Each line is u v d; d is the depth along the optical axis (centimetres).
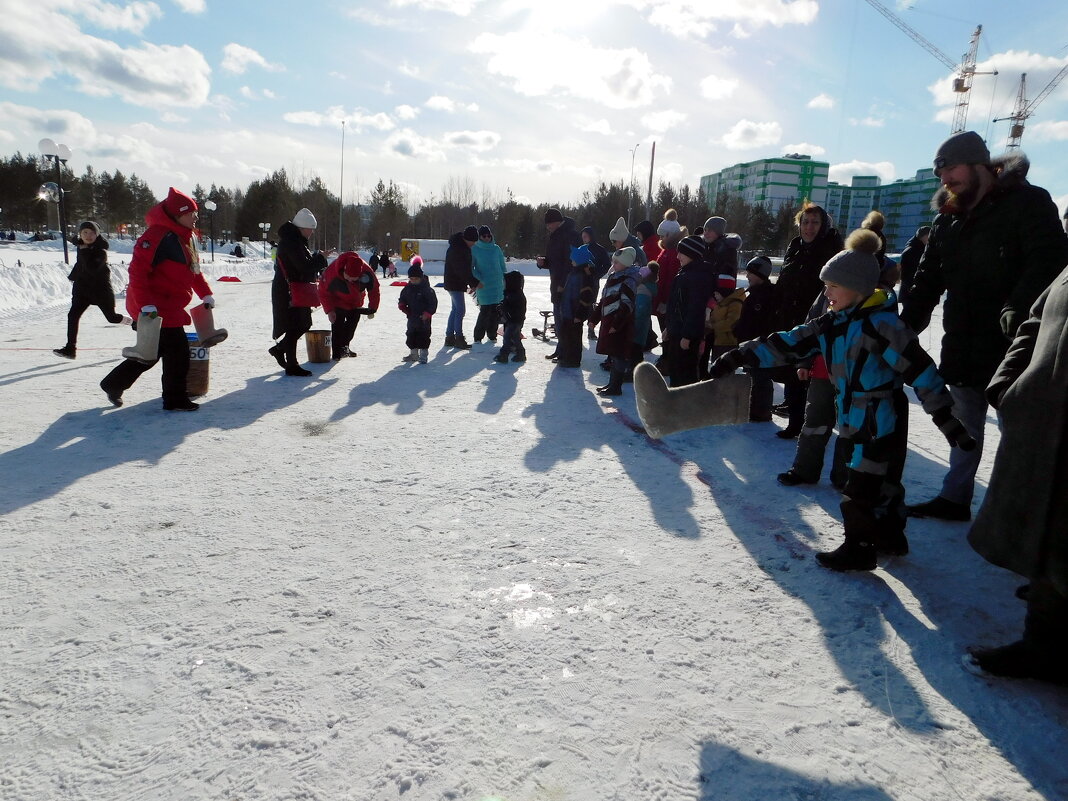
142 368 536
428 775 172
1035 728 195
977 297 311
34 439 445
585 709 198
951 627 248
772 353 305
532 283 2927
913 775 176
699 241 557
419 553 299
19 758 174
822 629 245
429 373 737
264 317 1210
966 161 301
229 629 235
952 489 347
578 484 396
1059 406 196
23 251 3797
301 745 181
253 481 385
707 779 173
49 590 257
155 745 180
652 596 266
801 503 372
